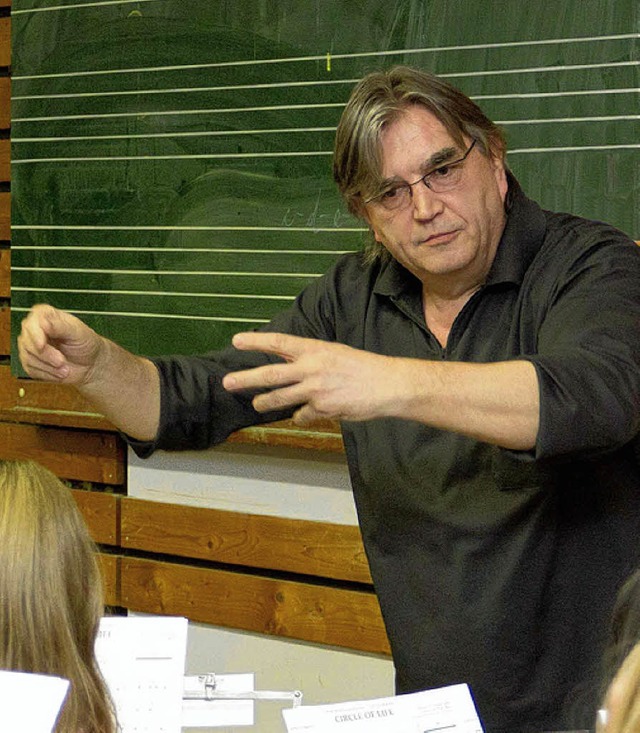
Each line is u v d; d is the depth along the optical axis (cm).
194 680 187
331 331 235
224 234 334
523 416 162
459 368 165
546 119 288
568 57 284
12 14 362
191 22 333
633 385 169
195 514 350
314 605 333
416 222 202
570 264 199
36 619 136
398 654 220
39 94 361
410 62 302
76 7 352
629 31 277
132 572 362
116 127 349
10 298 373
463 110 204
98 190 353
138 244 348
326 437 316
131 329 350
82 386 210
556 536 201
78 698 137
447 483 210
